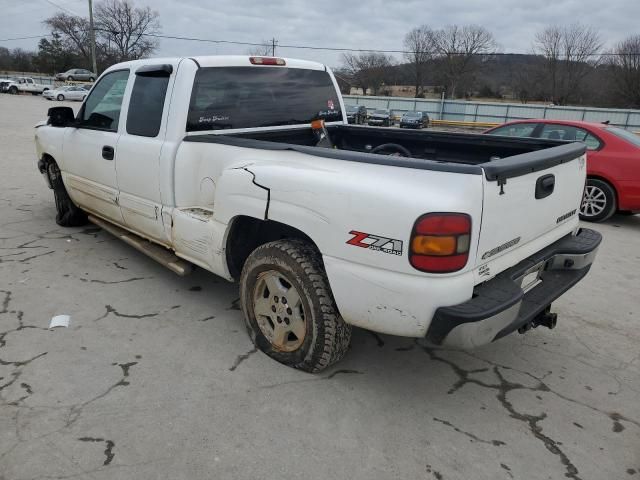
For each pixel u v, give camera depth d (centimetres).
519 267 289
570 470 249
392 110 4812
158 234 402
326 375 318
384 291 254
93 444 253
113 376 308
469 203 238
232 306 405
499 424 280
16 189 804
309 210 275
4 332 354
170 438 259
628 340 381
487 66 7169
